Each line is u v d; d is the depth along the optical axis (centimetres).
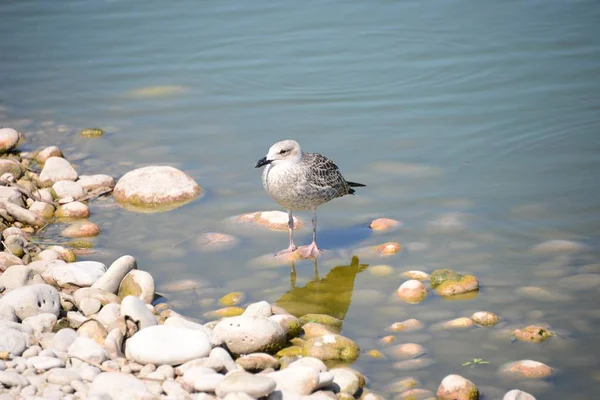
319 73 2064
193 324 1012
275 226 1429
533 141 1681
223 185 1573
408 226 1406
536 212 1423
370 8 2431
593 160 1594
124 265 1166
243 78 2055
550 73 1978
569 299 1160
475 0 2455
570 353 1031
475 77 1989
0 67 2147
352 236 1393
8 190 1466
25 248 1302
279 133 1769
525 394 903
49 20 2436
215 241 1370
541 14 2323
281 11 2433
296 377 884
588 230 1355
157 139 1766
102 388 842
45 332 997
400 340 1073
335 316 1147
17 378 838
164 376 891
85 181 1557
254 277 1266
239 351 996
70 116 1891
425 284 1216
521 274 1236
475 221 1405
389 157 1647
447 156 1644
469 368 1002
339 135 1748
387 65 2086
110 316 1024
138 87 2027
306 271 1281
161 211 1485
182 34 2306
